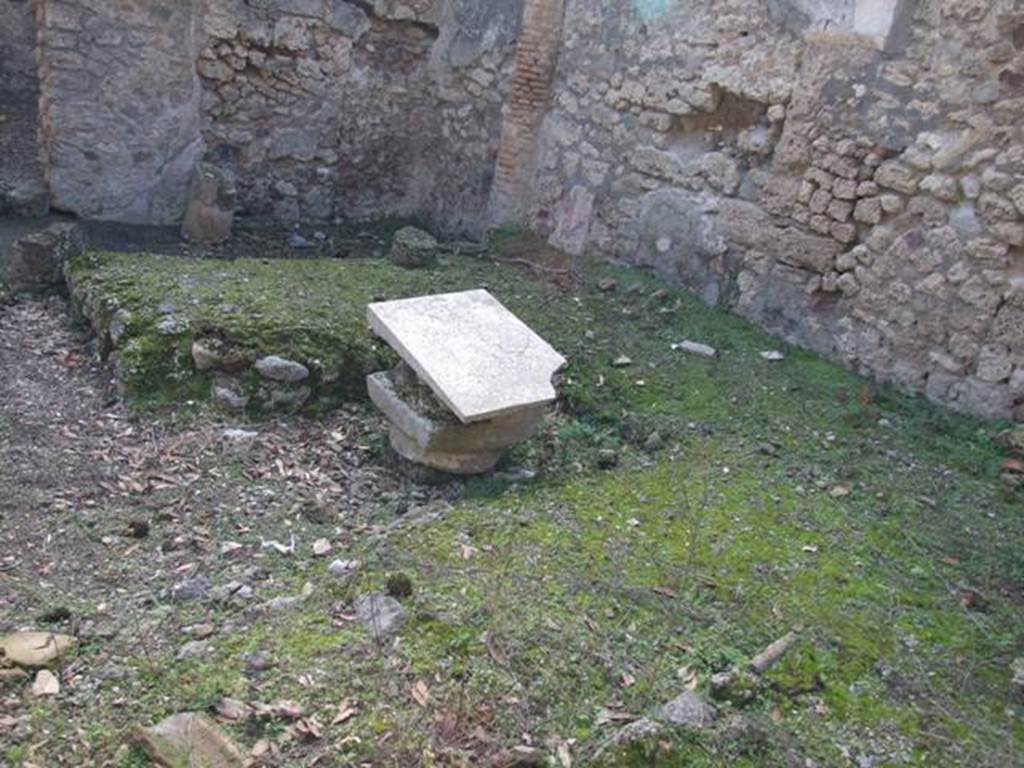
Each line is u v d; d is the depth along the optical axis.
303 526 3.97
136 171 7.32
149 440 4.52
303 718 2.81
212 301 5.24
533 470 4.49
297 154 7.96
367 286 5.93
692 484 4.36
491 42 7.71
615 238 6.93
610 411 5.02
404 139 8.44
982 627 3.54
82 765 2.61
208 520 3.95
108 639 3.12
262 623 3.23
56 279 5.92
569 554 3.72
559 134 7.27
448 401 4.08
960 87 5.00
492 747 2.77
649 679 3.08
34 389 4.88
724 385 5.33
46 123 7.05
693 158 6.39
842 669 3.24
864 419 5.06
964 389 5.12
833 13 5.49
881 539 4.04
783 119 5.84
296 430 4.76
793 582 3.68
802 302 5.86
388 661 3.04
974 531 4.18
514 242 7.39
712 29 6.16
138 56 7.04
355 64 7.96
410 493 4.31
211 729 2.71
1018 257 4.86
